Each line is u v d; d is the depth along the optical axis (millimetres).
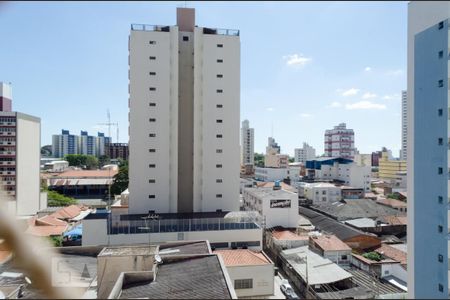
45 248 25844
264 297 27734
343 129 142375
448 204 21906
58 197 77188
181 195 44250
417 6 24781
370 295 28141
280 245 41812
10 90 69125
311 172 123500
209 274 19688
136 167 41875
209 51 43781
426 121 23875
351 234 43781
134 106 41938
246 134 169500
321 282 30281
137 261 22188
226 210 43719
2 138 61375
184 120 44656
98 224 34031
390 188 91062
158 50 42469
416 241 24547
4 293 19531
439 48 22859
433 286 22844
